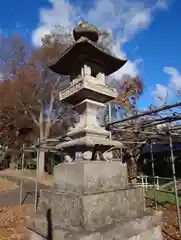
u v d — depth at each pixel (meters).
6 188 14.96
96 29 4.48
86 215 2.99
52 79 21.09
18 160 27.00
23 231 6.09
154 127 6.42
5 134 24.30
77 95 4.25
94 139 3.80
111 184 3.72
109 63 4.62
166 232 5.92
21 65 21.34
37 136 24.22
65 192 3.59
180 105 4.17
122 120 5.79
